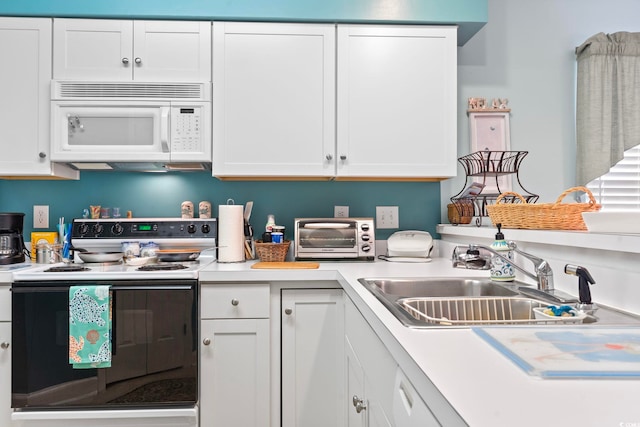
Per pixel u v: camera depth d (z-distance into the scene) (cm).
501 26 260
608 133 249
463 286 159
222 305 193
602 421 48
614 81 252
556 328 88
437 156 224
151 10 213
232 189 251
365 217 250
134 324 185
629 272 103
